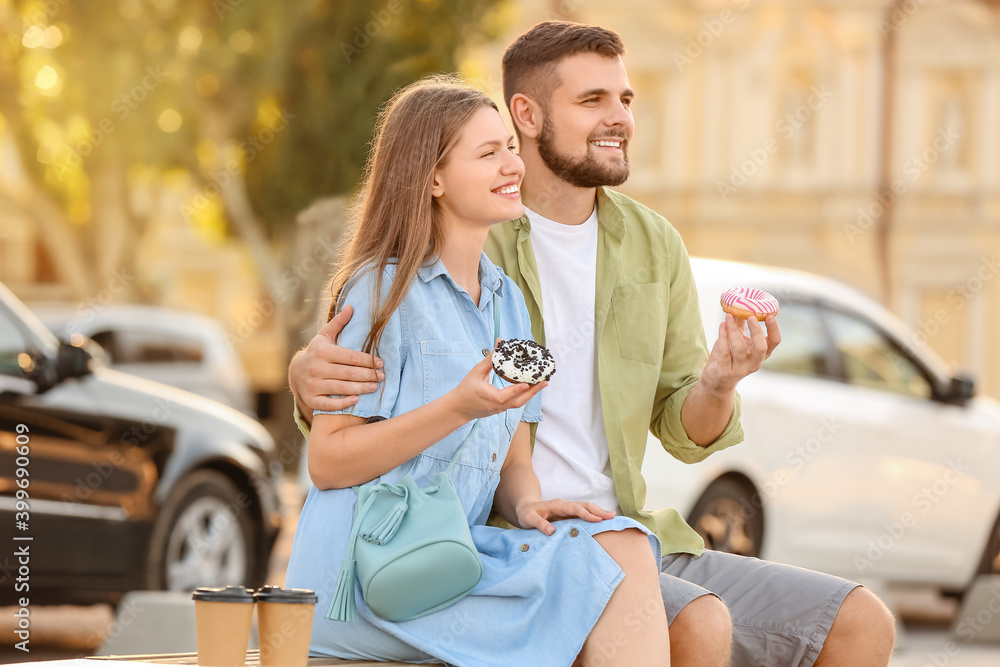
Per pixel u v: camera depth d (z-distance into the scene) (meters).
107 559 8.35
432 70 20.64
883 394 10.44
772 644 3.88
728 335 3.98
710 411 4.14
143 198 35.47
